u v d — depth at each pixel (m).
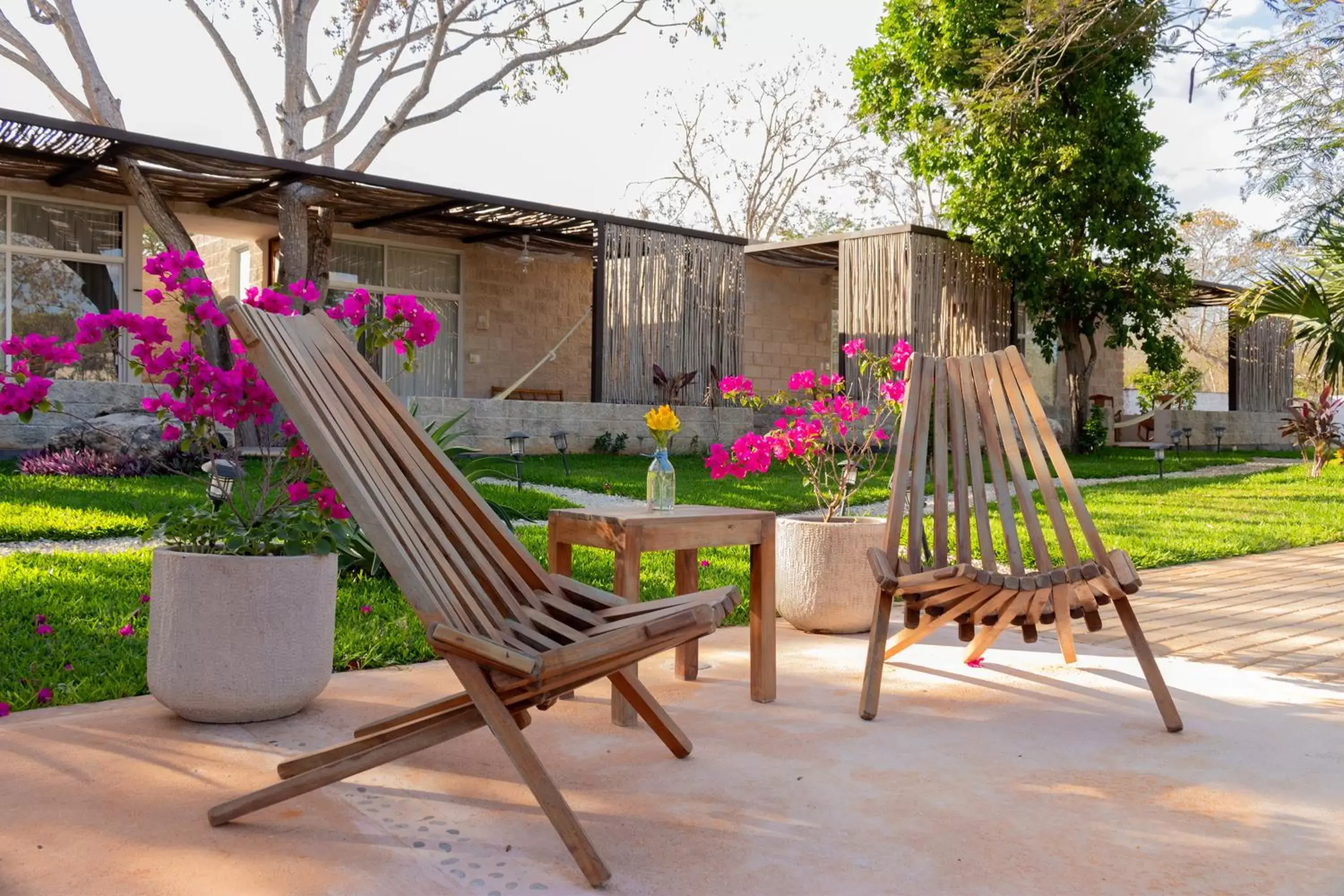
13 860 1.84
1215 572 5.64
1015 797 2.22
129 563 4.80
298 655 2.67
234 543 2.69
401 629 3.70
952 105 14.83
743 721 2.80
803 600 3.91
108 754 2.42
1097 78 14.74
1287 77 11.24
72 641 3.41
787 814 2.11
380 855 1.89
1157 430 18.41
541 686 1.86
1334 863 1.89
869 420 12.99
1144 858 1.91
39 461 8.60
